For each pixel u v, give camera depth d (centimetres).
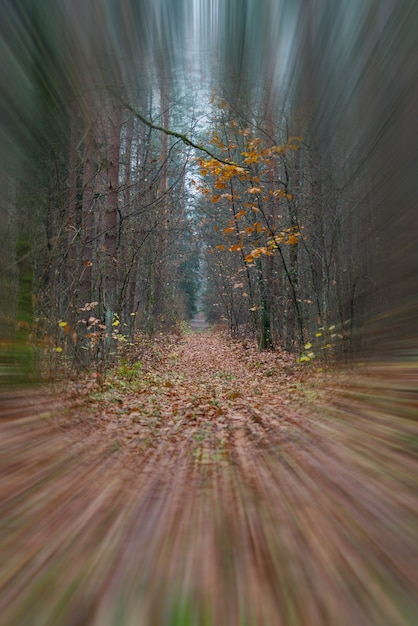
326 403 723
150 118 1352
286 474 441
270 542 305
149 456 536
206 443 602
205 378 1366
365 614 226
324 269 1344
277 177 1499
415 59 714
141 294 2333
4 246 750
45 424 599
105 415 757
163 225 1978
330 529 317
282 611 231
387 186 813
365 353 916
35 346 791
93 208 1365
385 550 284
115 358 1432
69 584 255
